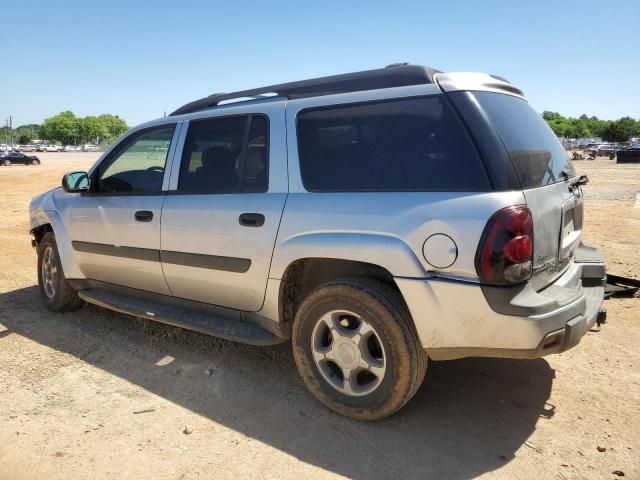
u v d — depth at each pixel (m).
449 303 2.66
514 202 2.58
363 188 2.99
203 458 2.75
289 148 3.33
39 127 170.75
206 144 3.80
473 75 3.01
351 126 3.11
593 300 3.25
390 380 2.87
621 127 95.62
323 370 3.17
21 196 16.86
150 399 3.37
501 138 2.72
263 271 3.33
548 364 3.80
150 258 4.02
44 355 4.05
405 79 3.04
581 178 3.62
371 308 2.86
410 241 2.73
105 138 167.50
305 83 3.50
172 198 3.88
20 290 5.87
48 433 2.98
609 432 2.95
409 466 2.67
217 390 3.48
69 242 4.70
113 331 4.55
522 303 2.56
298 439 2.91
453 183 2.71
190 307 3.97
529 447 2.82
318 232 3.05
